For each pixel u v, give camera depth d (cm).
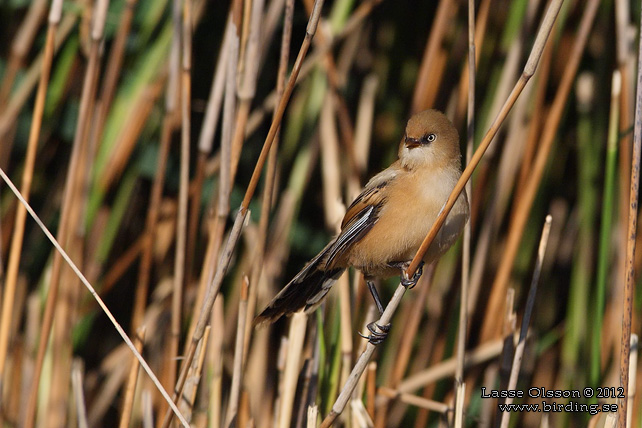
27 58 1138
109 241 1093
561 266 1203
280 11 1057
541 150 946
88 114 883
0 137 1025
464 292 789
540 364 1141
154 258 1132
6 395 1019
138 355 648
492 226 1009
